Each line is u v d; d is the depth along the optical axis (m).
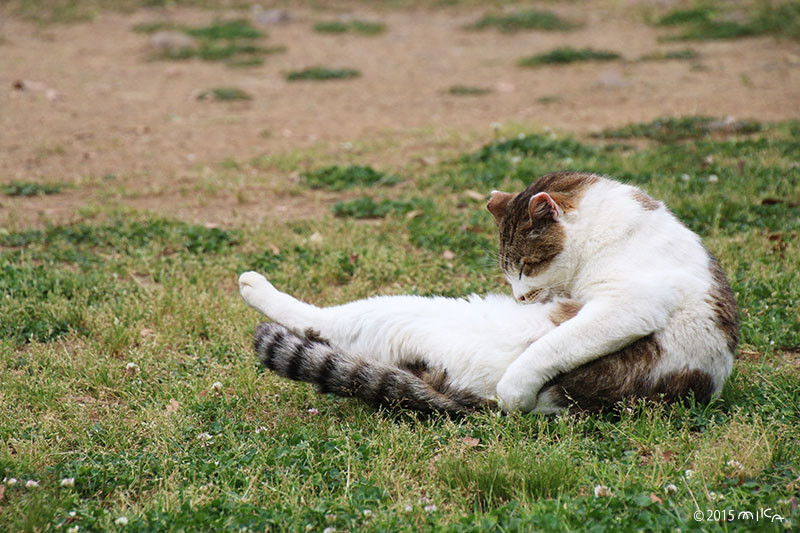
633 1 24.00
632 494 4.05
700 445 4.58
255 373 5.64
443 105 15.55
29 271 7.31
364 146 12.42
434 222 8.70
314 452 4.57
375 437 4.73
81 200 10.00
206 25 23.14
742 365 5.69
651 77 16.88
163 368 5.86
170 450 4.71
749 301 6.69
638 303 4.75
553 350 4.76
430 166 11.06
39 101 15.74
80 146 12.70
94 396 5.55
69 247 8.12
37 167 11.55
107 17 24.28
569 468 4.31
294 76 17.86
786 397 5.18
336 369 4.90
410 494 4.18
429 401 4.93
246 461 4.48
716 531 3.70
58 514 3.99
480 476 4.24
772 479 4.23
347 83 17.64
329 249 8.00
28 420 5.07
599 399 4.88
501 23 22.78
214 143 13.00
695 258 5.05
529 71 18.17
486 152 11.27
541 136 11.95
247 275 5.58
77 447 4.85
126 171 11.39
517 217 5.38
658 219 5.12
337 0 26.30
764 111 13.65
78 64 19.36
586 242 5.11
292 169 11.19
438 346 4.99
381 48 21.11
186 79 18.00
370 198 9.51
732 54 18.69
